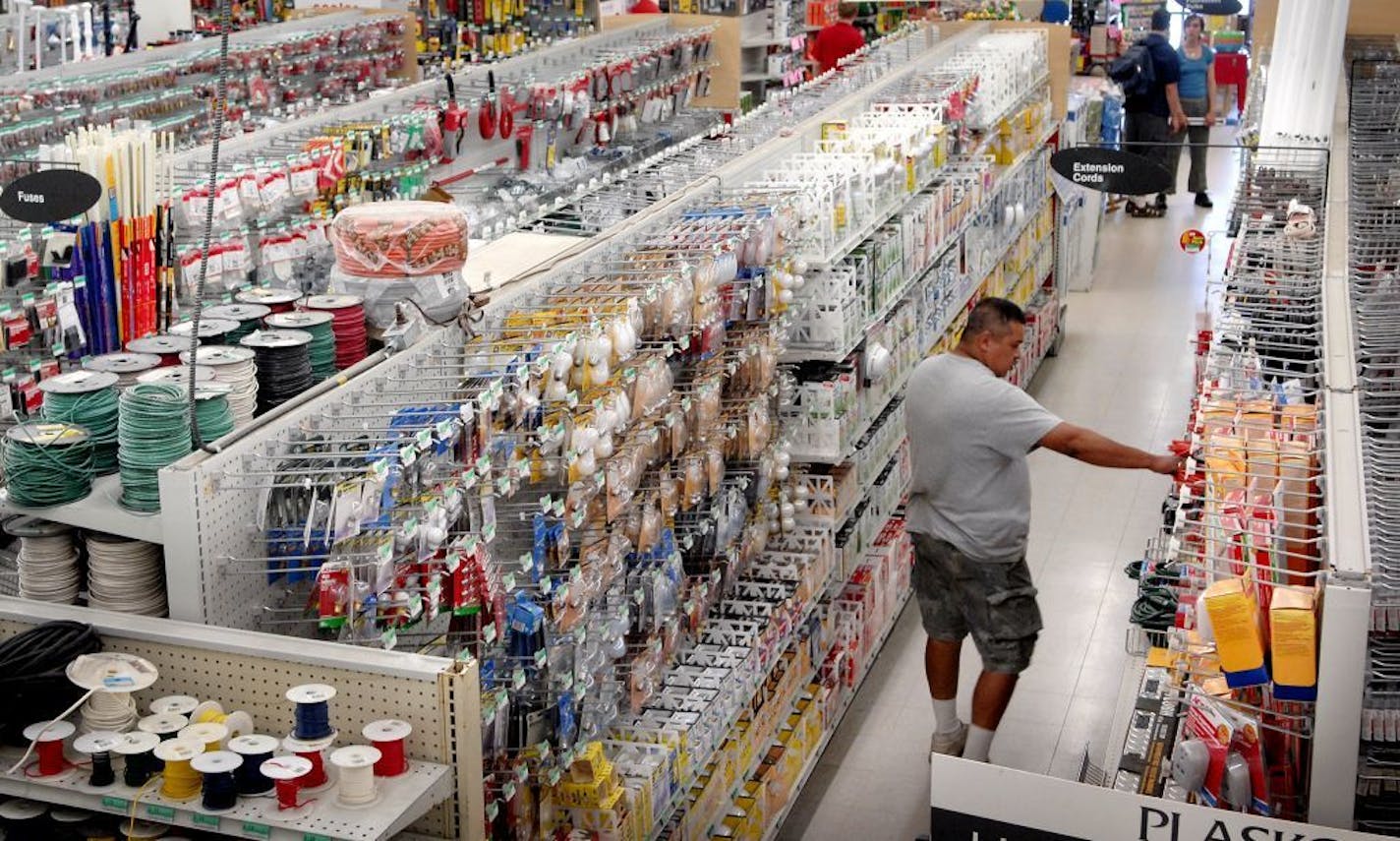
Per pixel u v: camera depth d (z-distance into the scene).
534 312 4.32
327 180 6.95
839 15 14.89
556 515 3.89
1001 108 8.79
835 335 5.66
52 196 4.68
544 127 9.43
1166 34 14.63
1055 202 10.73
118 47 10.12
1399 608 3.19
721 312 4.93
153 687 3.21
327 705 3.03
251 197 6.36
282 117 8.07
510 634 3.81
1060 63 10.77
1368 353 4.69
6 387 5.10
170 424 3.31
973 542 5.27
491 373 3.82
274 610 3.37
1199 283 12.60
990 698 5.38
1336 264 5.49
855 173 6.06
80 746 2.91
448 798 3.07
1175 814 2.97
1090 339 11.15
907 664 6.57
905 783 5.67
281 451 3.47
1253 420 4.09
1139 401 9.85
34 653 3.04
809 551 5.74
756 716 5.18
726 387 5.17
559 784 4.07
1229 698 3.34
